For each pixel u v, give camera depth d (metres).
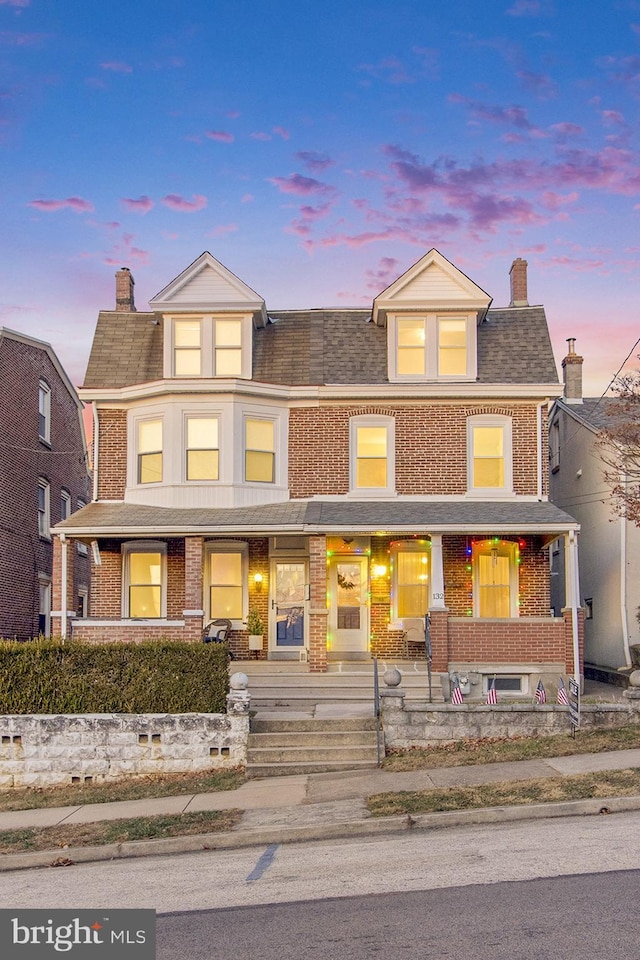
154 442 22.62
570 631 19.77
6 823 12.48
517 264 25.69
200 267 22.73
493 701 15.96
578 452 27.22
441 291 22.78
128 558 22.59
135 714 15.05
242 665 20.89
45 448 29.09
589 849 9.65
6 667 15.30
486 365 23.02
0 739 14.89
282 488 22.45
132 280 26.17
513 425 22.50
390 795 12.48
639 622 23.31
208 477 22.11
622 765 13.23
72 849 10.99
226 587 22.50
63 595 20.86
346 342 23.62
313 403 22.64
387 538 22.42
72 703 15.26
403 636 22.19
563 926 7.41
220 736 14.93
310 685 18.56
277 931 7.74
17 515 26.53
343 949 7.22
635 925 7.35
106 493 22.75
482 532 20.38
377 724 14.86
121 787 14.38
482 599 22.19
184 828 11.53
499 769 13.62
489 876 8.88
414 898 8.37
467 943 7.17
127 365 23.48
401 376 22.73
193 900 8.77
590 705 15.88
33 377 28.02
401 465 22.45
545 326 23.73
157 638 19.88
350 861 9.86
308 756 14.89
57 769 14.84
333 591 22.50
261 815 11.97
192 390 22.02
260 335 23.81
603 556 25.08
